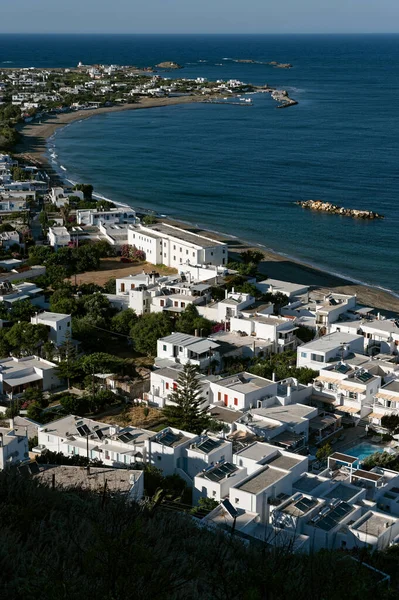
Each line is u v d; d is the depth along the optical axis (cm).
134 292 14225
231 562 3644
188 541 4034
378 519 6612
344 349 11581
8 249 19188
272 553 3672
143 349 12688
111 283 15912
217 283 15138
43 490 4338
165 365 11725
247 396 9894
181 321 13262
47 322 12600
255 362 11975
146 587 2861
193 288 14488
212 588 3147
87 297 14712
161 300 14112
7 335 12412
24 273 16812
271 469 7406
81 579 2928
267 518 6812
